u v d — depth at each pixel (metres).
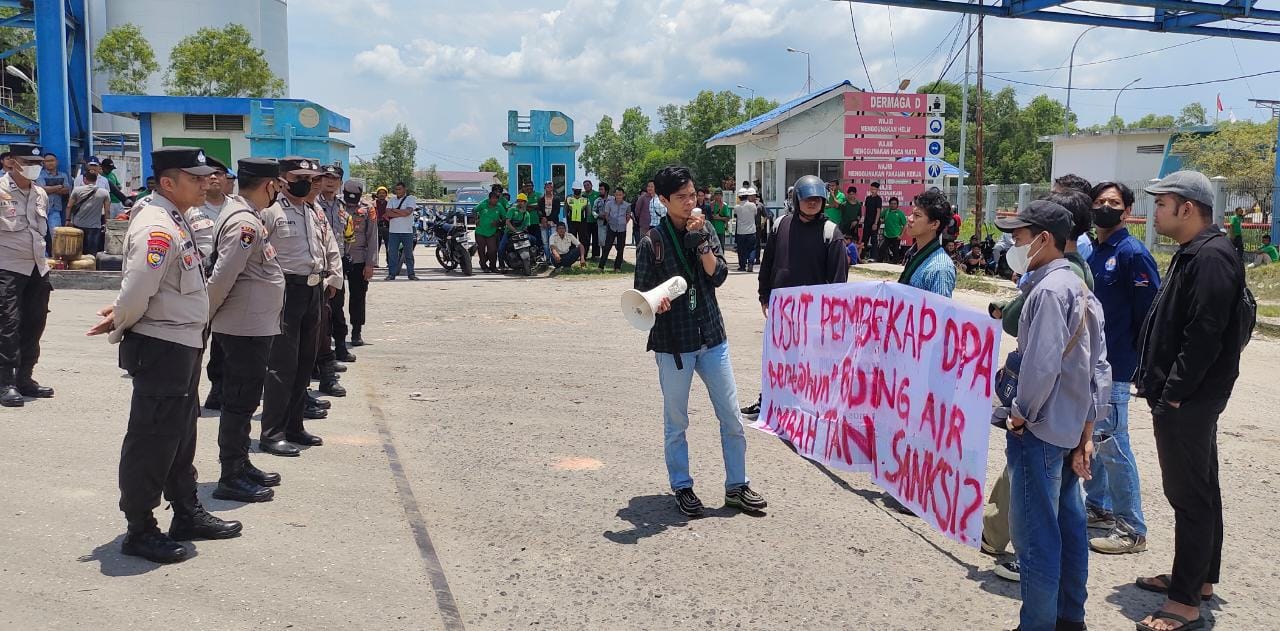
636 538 4.72
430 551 4.41
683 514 5.08
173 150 4.16
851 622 3.88
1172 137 37.72
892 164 24.20
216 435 6.36
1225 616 4.04
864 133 24.05
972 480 4.45
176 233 4.12
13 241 6.77
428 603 3.87
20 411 6.61
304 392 6.19
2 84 39.22
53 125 17.42
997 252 18.98
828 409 5.98
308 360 6.18
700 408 7.64
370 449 6.10
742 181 32.56
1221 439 6.99
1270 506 5.49
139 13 60.31
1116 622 3.99
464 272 18.69
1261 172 32.25
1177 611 3.89
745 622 3.84
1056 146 43.28
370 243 10.05
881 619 3.91
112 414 6.61
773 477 5.81
